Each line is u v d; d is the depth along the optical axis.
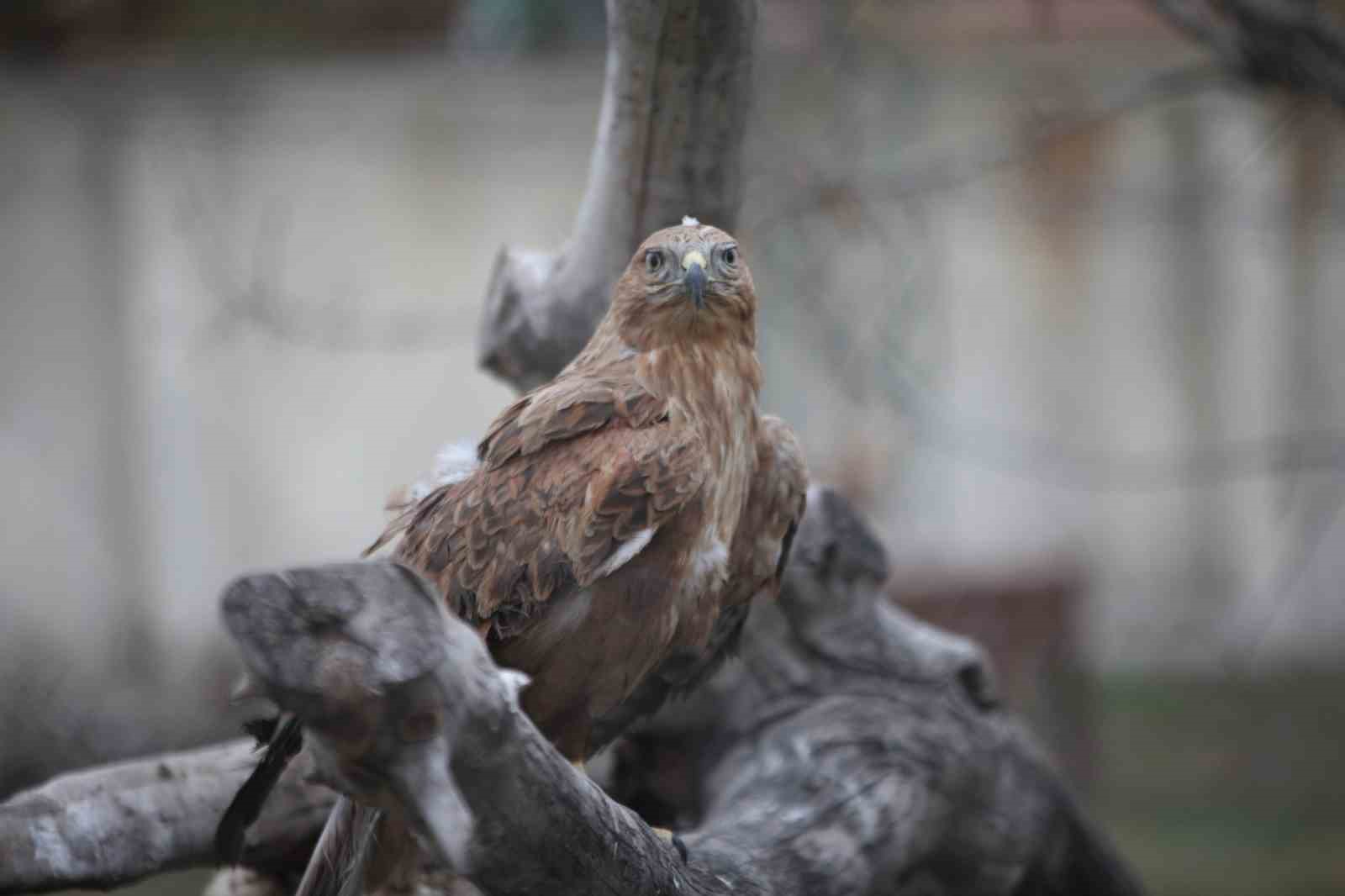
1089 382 18.94
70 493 18.12
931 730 6.39
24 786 11.34
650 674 5.47
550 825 3.65
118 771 5.37
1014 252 18.62
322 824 5.54
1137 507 19.25
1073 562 17.44
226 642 18.03
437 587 4.75
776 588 5.48
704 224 5.54
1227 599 19.30
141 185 18.14
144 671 18.05
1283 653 19.17
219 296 17.66
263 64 18.45
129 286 18.16
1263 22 8.65
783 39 13.92
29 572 18.03
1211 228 18.84
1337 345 19.08
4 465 17.95
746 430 5.16
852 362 13.14
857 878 5.73
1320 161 18.81
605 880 3.93
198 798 5.39
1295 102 9.97
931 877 6.55
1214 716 17.80
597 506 4.64
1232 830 14.59
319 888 4.56
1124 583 19.28
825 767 6.14
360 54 20.27
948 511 18.83
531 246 18.56
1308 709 17.86
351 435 18.53
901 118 17.58
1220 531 19.31
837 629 6.62
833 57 11.83
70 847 5.15
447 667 3.16
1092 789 15.55
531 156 18.58
